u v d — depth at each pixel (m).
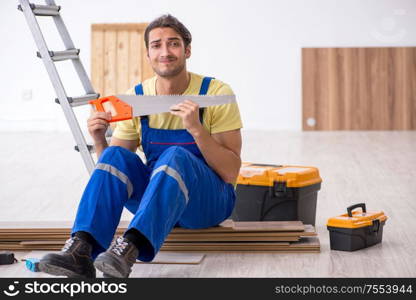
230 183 3.08
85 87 4.45
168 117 2.98
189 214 2.95
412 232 3.70
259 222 3.39
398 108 9.05
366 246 3.35
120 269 2.47
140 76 9.16
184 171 2.66
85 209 2.61
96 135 2.92
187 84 3.04
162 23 2.91
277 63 9.20
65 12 9.19
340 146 7.63
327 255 3.21
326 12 9.09
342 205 4.52
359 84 9.09
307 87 9.16
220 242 3.25
